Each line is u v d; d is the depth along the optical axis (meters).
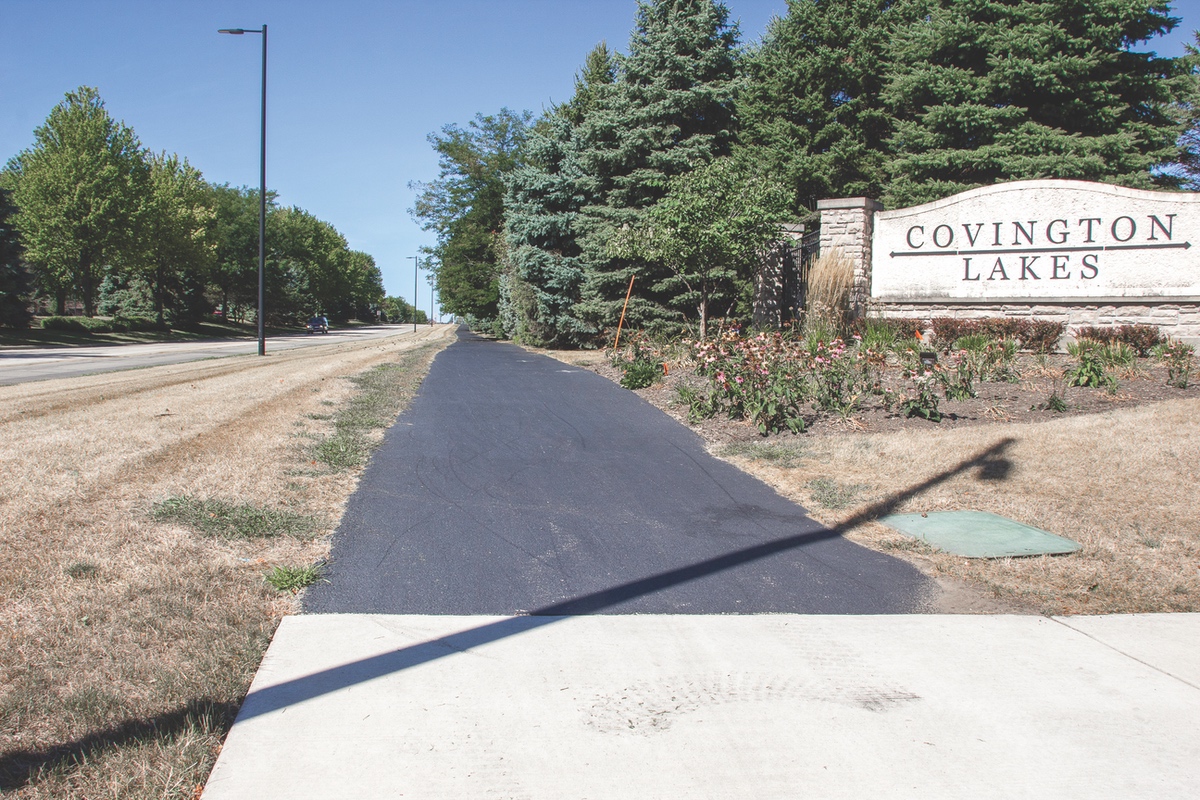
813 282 14.20
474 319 45.19
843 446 7.78
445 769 2.61
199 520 5.01
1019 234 13.73
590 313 21.25
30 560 4.17
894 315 14.66
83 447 6.86
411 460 7.32
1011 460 7.00
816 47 26.19
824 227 15.09
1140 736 2.90
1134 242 12.94
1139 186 19.09
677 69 19.42
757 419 8.81
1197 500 5.87
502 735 2.83
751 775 2.62
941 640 3.73
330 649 3.48
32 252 39.38
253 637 3.55
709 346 10.13
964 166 20.75
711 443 8.31
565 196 23.69
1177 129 20.50
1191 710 3.09
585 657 3.48
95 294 61.94
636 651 3.56
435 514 5.65
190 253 49.69
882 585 4.46
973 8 20.14
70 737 2.72
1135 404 9.06
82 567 4.12
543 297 23.22
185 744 2.70
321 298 88.69
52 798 2.40
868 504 6.05
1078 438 7.53
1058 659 3.54
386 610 3.96
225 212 68.38
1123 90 20.64
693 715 3.00
